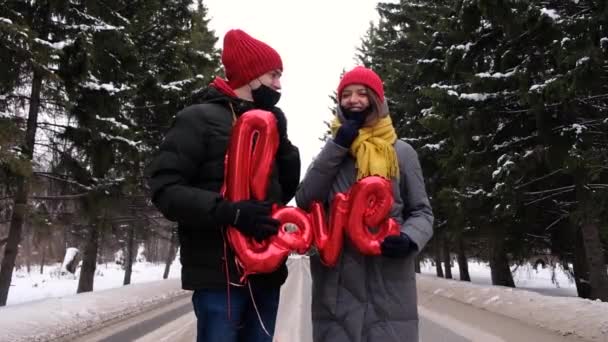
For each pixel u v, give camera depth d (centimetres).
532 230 1187
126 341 640
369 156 217
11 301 1427
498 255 1278
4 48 788
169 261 2733
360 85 224
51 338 640
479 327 703
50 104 1052
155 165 173
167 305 1127
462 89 1059
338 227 204
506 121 1023
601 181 908
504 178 938
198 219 162
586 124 927
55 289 1900
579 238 1120
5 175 844
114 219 1371
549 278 2594
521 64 915
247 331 184
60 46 938
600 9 752
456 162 1109
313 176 224
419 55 1864
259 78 195
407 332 213
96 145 1106
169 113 1423
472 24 909
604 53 745
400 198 229
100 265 4478
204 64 1528
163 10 1451
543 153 891
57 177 1134
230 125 185
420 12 1814
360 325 211
